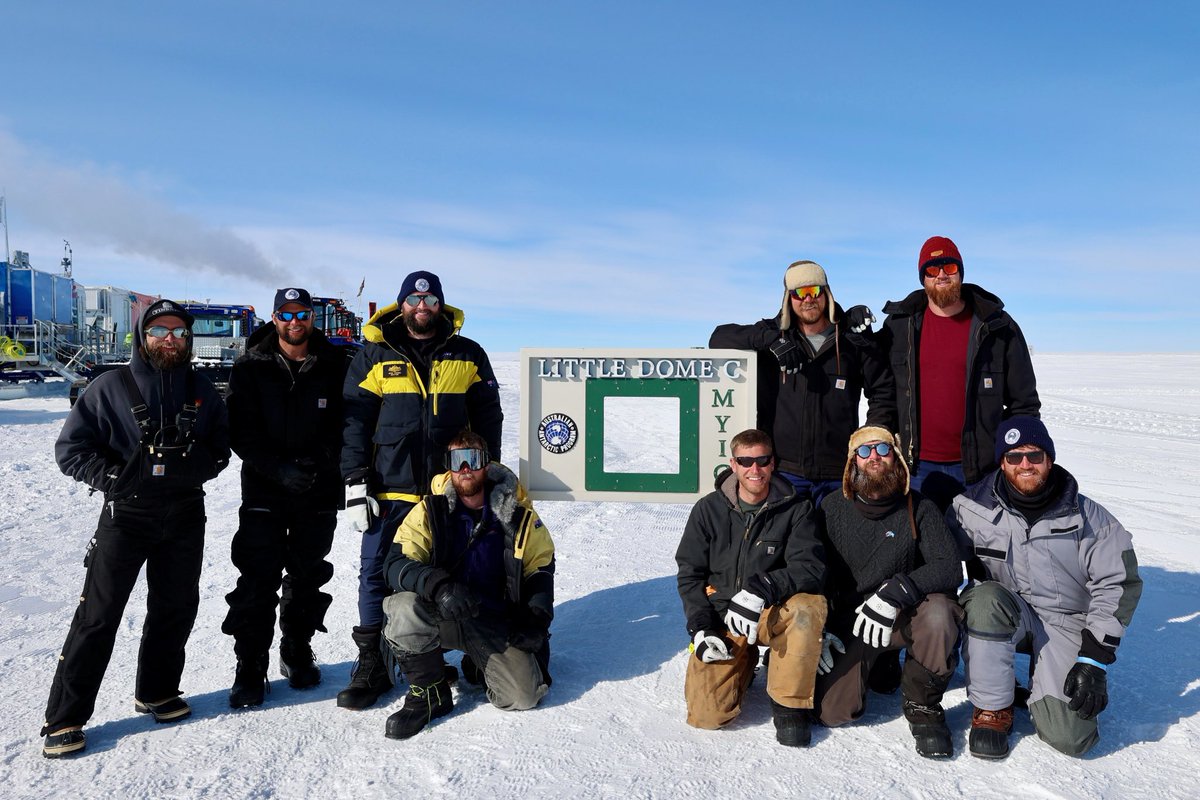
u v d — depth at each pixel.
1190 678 3.67
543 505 8.25
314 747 3.10
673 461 9.71
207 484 9.76
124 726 3.32
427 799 2.69
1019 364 3.63
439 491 3.55
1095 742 2.96
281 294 3.67
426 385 3.72
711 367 4.25
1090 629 3.00
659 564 5.80
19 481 9.55
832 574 3.46
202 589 5.35
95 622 3.10
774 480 3.43
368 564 3.64
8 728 3.26
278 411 3.67
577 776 2.83
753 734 3.18
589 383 4.32
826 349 3.77
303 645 3.77
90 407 3.21
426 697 3.29
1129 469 11.59
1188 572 5.60
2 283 22.97
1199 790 2.71
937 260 3.59
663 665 3.90
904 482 3.28
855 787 2.74
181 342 3.23
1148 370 50.72
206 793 2.74
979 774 2.84
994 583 3.10
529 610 3.49
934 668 3.02
